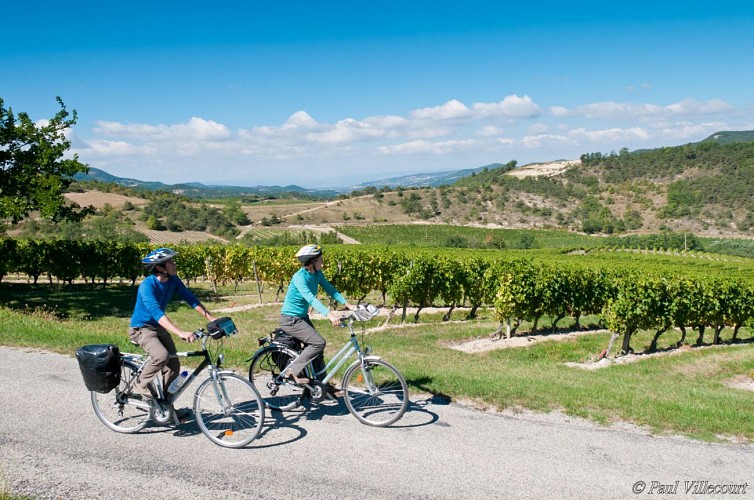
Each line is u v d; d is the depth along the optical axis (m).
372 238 139.50
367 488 4.34
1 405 6.00
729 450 5.34
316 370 5.96
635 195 175.62
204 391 5.35
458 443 5.25
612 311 13.96
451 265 18.05
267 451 5.02
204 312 5.59
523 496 4.27
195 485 4.35
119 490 4.24
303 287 5.75
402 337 14.66
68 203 108.56
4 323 10.34
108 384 5.23
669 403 6.84
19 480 4.33
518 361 12.32
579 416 6.16
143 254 27.22
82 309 19.05
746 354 14.71
